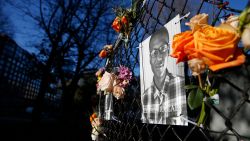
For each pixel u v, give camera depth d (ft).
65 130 39.60
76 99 48.34
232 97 1.99
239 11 2.50
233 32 1.96
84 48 46.73
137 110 4.64
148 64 3.80
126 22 5.20
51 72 43.91
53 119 48.14
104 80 5.28
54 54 43.27
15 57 36.91
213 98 2.14
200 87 2.25
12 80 37.40
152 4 4.24
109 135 6.81
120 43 6.10
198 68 2.08
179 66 2.86
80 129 40.22
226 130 2.01
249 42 1.85
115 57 6.72
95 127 7.32
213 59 2.00
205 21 2.22
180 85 2.79
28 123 37.93
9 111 37.96
